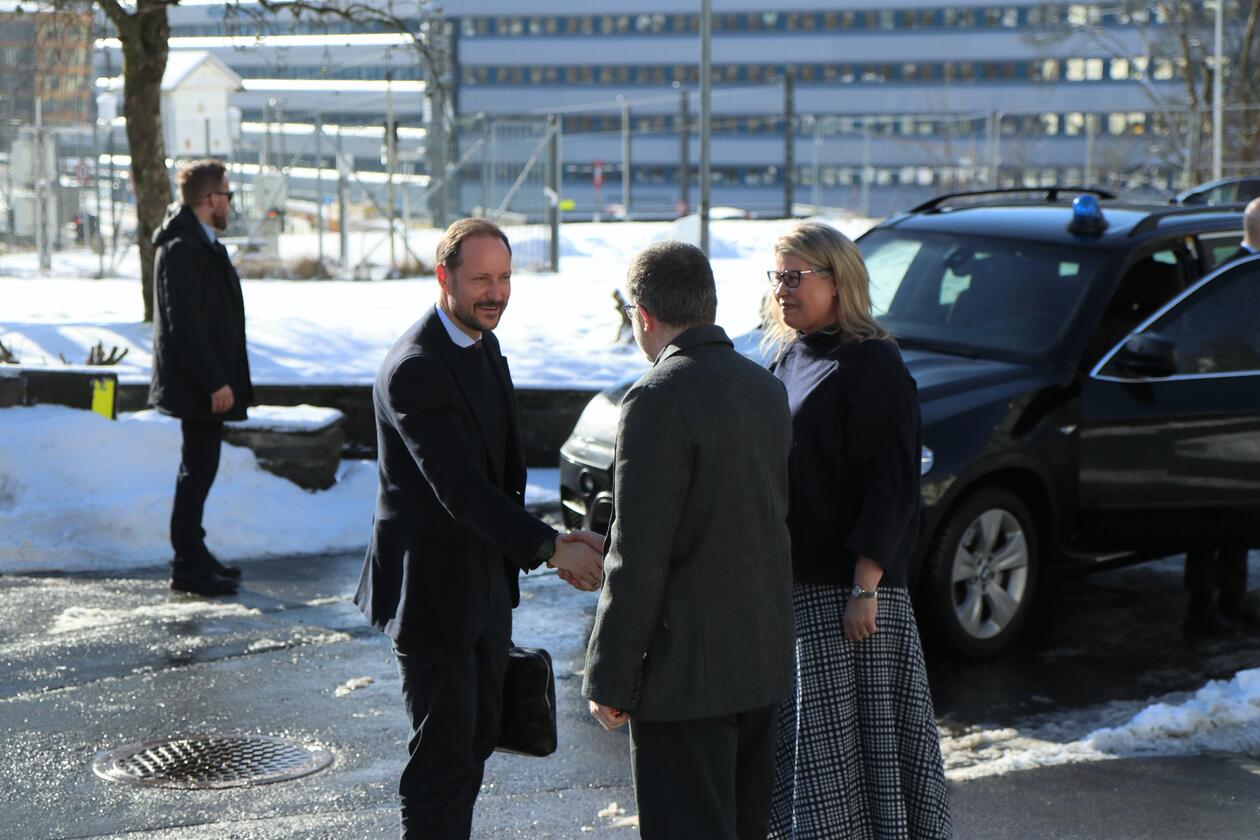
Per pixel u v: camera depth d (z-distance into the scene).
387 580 4.18
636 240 31.20
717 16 126.81
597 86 129.75
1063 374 7.08
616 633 3.47
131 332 14.65
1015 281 7.59
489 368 4.16
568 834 4.82
